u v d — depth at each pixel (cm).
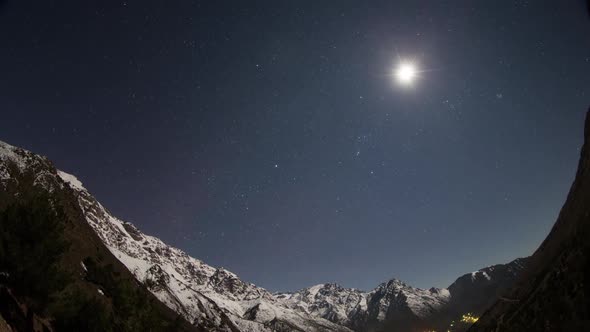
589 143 10069
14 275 1969
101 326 2333
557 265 7162
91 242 10138
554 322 5306
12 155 12444
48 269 2083
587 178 8956
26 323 1886
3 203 7481
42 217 2136
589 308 4528
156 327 4312
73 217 11181
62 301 2244
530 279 9150
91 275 5631
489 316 10531
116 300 4306
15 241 2000
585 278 5081
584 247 5947
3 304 1816
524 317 6975
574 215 8506
